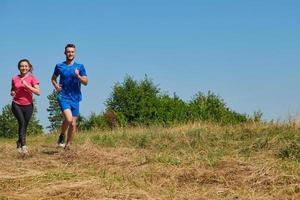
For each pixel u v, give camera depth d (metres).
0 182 7.14
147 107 36.81
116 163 9.06
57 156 10.04
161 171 7.83
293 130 12.23
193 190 6.79
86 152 10.08
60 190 6.49
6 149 11.45
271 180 7.01
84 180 7.04
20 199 6.18
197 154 9.91
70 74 10.55
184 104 36.56
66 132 11.14
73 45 10.58
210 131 13.41
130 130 16.70
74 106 10.73
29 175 7.51
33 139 18.64
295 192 6.54
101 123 35.34
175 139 12.70
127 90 37.25
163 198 6.33
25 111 10.47
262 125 13.37
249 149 10.53
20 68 10.47
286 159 9.12
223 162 8.23
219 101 35.75
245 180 7.10
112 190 6.55
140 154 10.46
